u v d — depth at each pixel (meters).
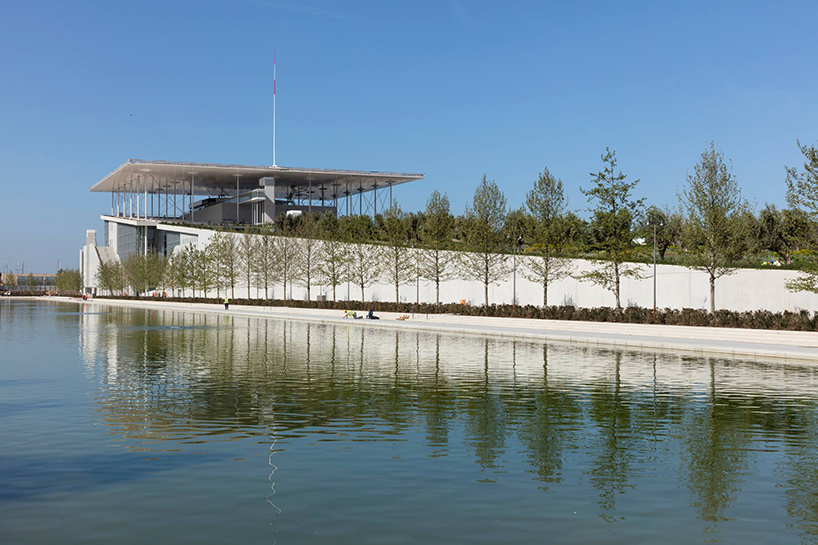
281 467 10.49
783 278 39.31
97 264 150.25
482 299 57.03
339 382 19.88
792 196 33.44
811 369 23.14
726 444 12.12
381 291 69.19
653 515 8.34
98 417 14.45
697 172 39.38
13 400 16.52
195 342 34.12
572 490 9.35
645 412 15.16
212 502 8.78
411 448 11.74
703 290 41.53
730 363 24.92
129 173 105.00
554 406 15.91
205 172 102.56
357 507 8.59
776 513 8.45
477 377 21.02
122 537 7.54
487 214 54.53
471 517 8.23
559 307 46.19
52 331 42.69
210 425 13.64
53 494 9.12
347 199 115.62
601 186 44.62
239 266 92.56
